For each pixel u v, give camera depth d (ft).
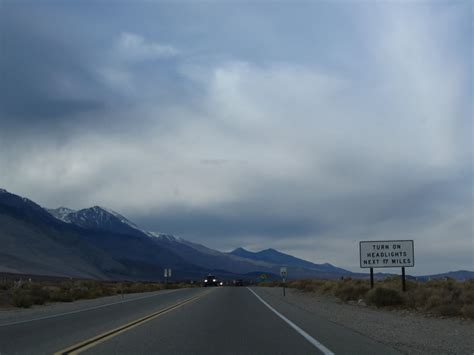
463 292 102.27
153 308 103.60
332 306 118.73
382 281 175.42
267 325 70.74
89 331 62.49
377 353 47.32
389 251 140.26
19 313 93.35
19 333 60.59
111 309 101.60
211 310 97.55
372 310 108.37
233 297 152.46
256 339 55.83
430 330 68.49
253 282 487.61
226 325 70.03
